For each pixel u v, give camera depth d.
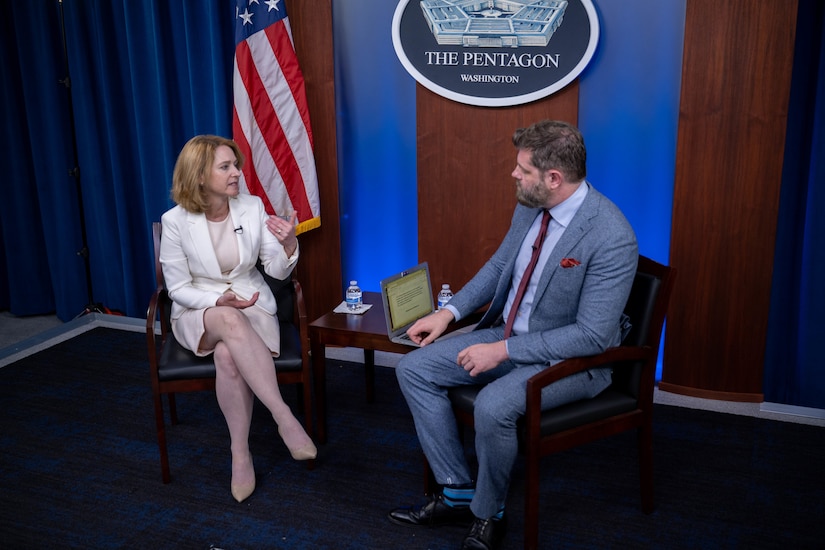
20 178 4.40
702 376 3.29
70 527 2.51
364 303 3.15
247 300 2.80
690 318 3.24
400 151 3.65
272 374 2.62
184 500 2.66
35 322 4.57
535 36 3.19
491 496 2.29
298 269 3.89
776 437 3.02
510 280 2.60
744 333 3.18
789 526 2.46
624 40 3.17
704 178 3.08
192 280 2.85
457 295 2.68
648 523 2.49
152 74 3.90
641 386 2.42
